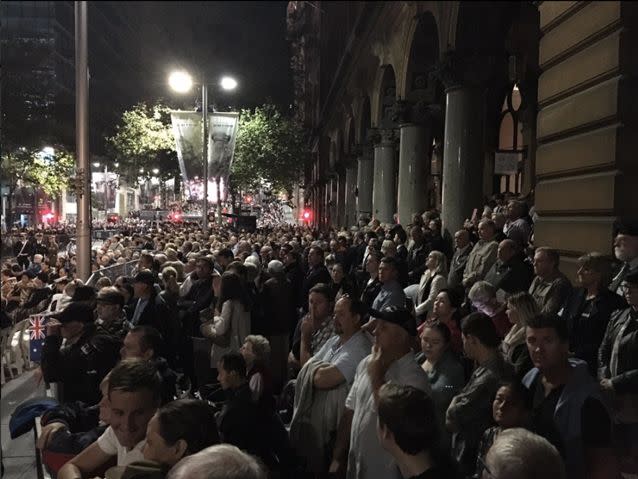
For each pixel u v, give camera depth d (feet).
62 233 83.25
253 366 14.37
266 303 27.40
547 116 17.28
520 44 45.03
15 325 26.78
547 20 16.02
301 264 37.88
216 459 5.79
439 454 7.83
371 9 77.05
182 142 66.18
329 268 37.17
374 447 11.18
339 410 13.92
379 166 78.33
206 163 65.72
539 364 10.00
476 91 43.65
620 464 10.48
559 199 17.38
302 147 158.10
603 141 14.71
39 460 12.22
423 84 60.13
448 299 16.46
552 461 6.21
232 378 13.53
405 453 7.73
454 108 43.93
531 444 6.31
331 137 157.07
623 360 12.31
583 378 9.90
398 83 63.62
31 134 43.34
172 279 26.43
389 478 10.96
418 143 61.26
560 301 15.69
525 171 62.03
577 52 14.98
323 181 183.01
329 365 14.10
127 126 104.42
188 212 168.25
